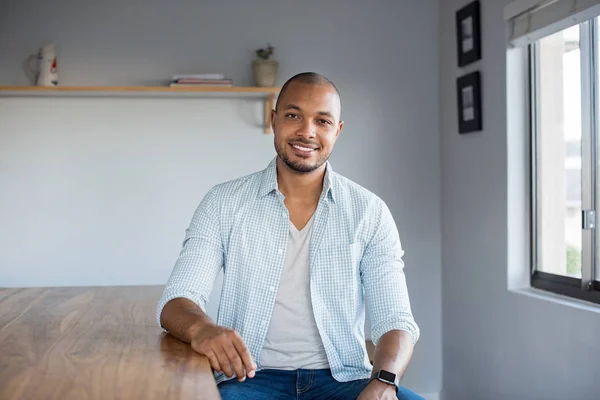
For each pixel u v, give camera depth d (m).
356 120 3.70
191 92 3.39
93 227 3.57
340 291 1.81
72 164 3.55
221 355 1.45
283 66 3.65
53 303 2.22
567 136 2.75
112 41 3.54
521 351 2.89
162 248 3.61
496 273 3.12
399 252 1.87
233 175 3.63
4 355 1.46
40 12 3.50
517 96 3.01
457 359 3.55
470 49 3.30
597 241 2.59
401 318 1.70
